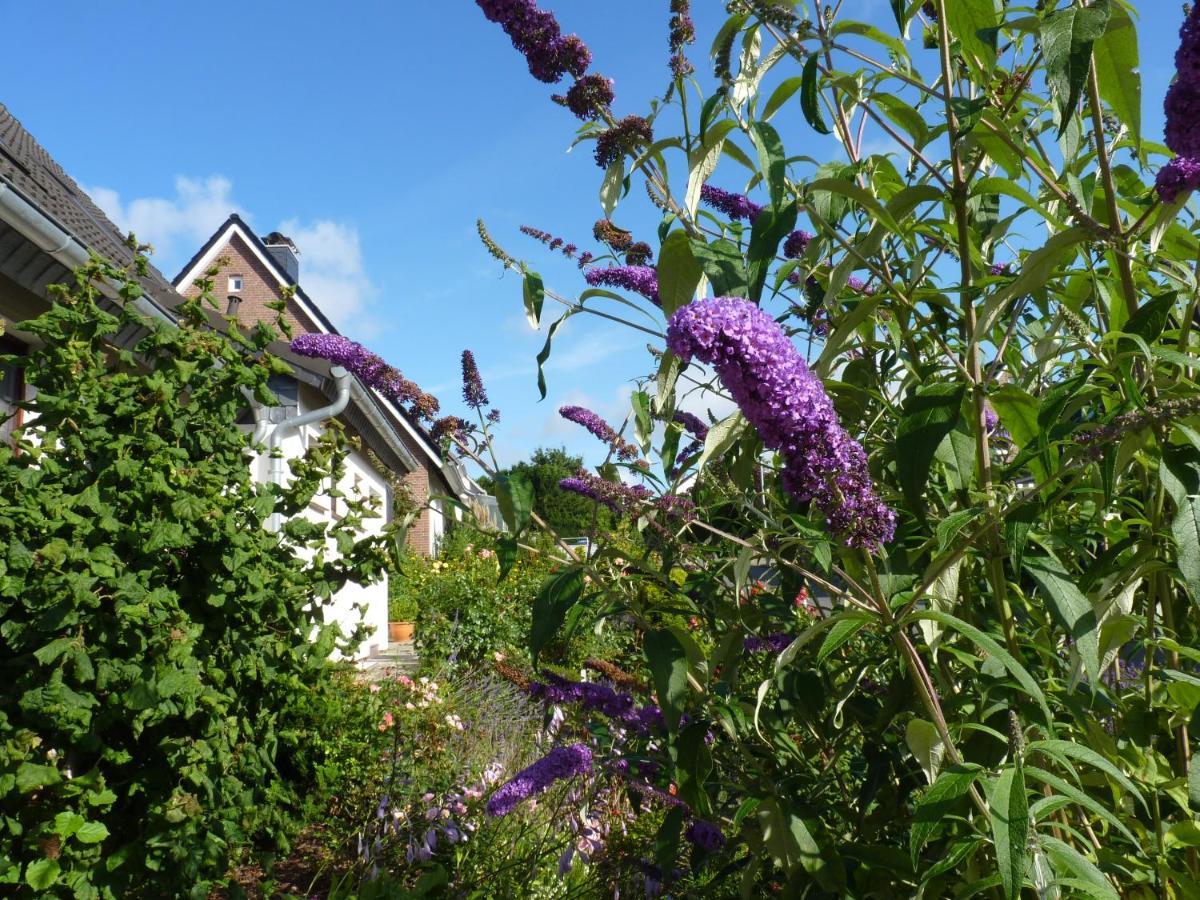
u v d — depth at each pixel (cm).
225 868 379
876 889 190
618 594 211
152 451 362
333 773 441
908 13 195
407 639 1756
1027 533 167
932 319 229
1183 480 156
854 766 237
